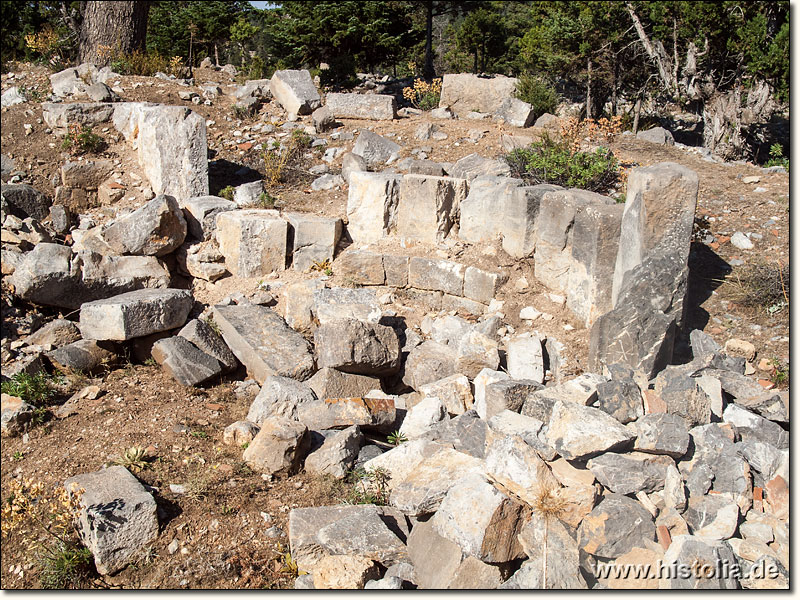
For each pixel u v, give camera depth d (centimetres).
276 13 1820
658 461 527
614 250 725
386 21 1644
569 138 1067
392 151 1136
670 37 1673
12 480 621
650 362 645
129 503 534
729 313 752
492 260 839
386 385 761
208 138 1216
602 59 1730
